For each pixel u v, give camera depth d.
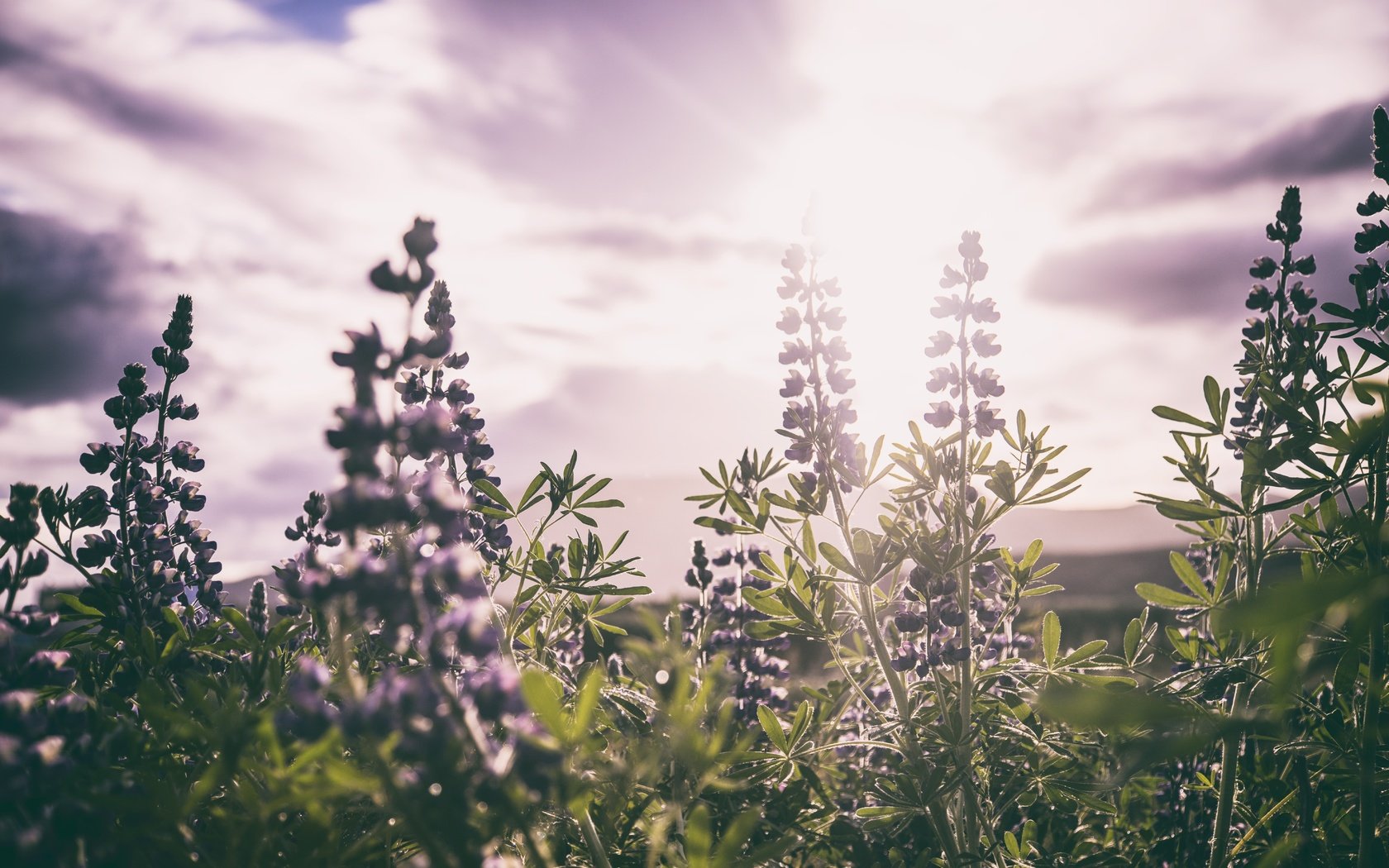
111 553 3.79
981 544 4.41
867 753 5.69
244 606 4.31
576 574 4.47
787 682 5.62
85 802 2.09
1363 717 3.41
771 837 4.07
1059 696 1.36
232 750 2.06
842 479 4.63
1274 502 3.88
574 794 2.18
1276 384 3.96
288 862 2.49
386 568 2.12
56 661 2.50
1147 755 1.48
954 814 4.43
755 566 5.50
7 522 2.54
